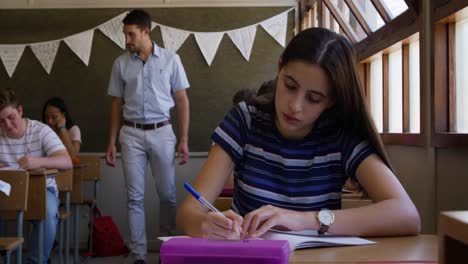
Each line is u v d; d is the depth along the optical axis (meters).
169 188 3.97
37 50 4.85
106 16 4.86
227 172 1.33
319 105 1.16
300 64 1.13
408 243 1.07
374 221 1.13
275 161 1.29
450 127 2.16
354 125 1.28
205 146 4.86
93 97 4.86
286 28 4.88
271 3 4.88
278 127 1.31
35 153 3.39
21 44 4.86
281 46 4.87
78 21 4.85
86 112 4.87
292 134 1.30
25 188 2.66
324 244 1.03
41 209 2.96
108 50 4.86
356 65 1.20
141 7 4.85
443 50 2.17
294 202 1.27
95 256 4.60
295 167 1.29
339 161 1.29
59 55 4.87
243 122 1.34
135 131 3.86
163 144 3.88
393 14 2.80
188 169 4.87
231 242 0.79
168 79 3.93
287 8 4.88
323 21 4.08
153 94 3.86
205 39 4.85
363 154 1.27
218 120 4.86
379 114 3.30
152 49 3.93
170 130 3.94
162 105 3.89
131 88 3.88
